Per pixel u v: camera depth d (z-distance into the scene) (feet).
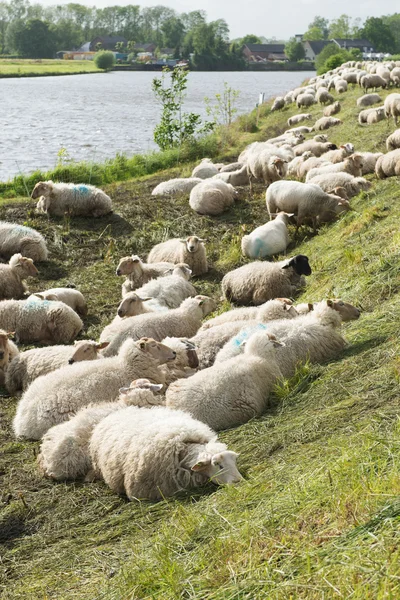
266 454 24.07
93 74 554.05
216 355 31.42
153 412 25.52
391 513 16.55
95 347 33.37
